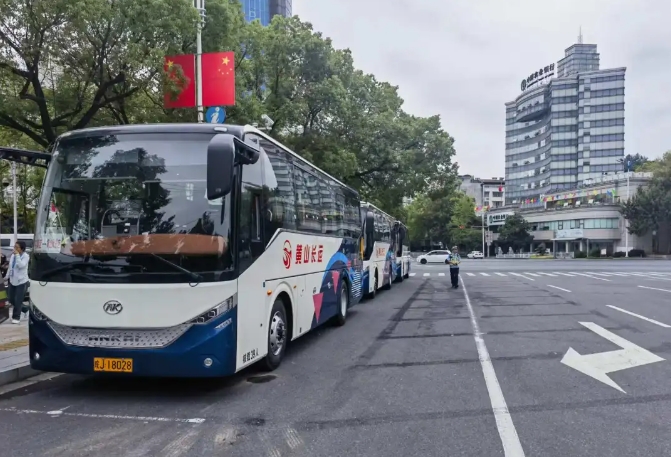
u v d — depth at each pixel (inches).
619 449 174.9
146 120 605.0
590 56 4532.5
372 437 188.4
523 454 171.5
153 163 236.5
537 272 1381.6
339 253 450.0
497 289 847.1
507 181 4697.3
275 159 295.0
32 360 237.9
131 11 496.1
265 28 849.5
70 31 484.1
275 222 288.0
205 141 239.1
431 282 1045.2
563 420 204.2
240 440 186.4
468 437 187.2
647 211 2513.5
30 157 247.4
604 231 2837.1
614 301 634.8
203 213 230.5
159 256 224.7
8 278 448.5
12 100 499.2
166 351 222.8
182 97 562.9
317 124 893.2
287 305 317.4
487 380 266.7
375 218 716.0
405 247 1142.3
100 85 546.6
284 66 831.1
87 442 185.2
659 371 281.4
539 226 3356.3
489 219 3796.8
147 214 230.8
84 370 229.1
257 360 262.1
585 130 3853.3
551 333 405.7
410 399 235.6
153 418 211.2
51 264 233.5
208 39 636.1
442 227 3444.9
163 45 544.1
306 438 187.9
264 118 685.3
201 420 208.4
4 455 173.9
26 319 463.8
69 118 594.9
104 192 235.3
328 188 415.8
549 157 4033.0
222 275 226.8
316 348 359.9
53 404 231.5
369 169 1019.3
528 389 249.1
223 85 551.2
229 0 752.3
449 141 1069.1
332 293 426.0
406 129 1012.5
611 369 287.0
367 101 1003.9
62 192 240.1
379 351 348.2
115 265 226.7
